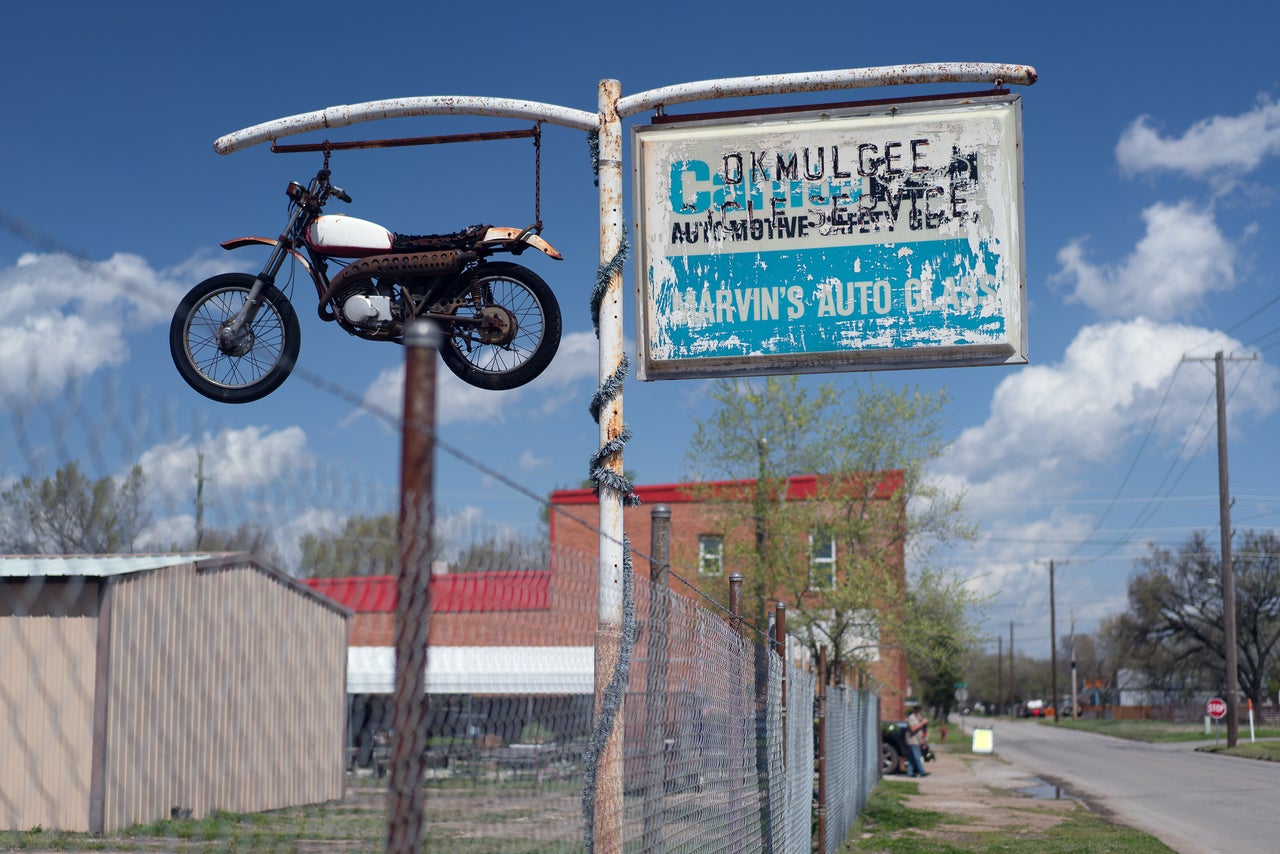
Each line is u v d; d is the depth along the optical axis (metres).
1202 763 33.31
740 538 22.30
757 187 7.11
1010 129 6.95
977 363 6.90
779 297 7.05
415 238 7.75
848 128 7.07
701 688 5.46
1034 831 14.98
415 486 2.46
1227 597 41.81
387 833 2.27
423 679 2.38
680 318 7.10
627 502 6.42
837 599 20.25
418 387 2.60
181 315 7.54
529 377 7.61
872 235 7.02
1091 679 128.88
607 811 3.85
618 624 4.04
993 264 6.92
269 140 7.32
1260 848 13.62
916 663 22.91
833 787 12.55
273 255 7.62
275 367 7.56
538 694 3.01
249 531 1.90
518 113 6.88
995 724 96.69
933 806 19.19
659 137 7.18
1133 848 12.80
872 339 6.96
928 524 21.25
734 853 6.27
